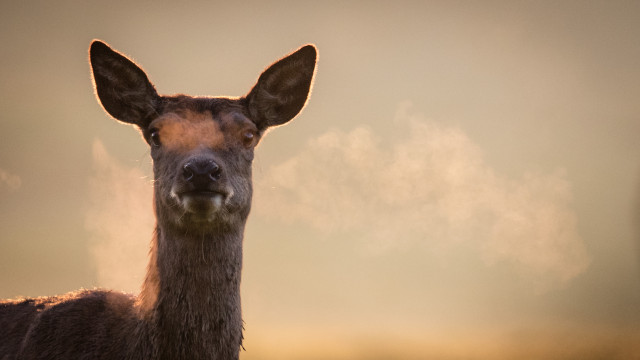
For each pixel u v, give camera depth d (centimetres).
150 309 2567
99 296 2758
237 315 2628
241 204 2655
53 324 2678
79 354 2600
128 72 2866
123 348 2572
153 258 2625
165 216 2594
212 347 2556
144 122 2877
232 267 2616
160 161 2684
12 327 2808
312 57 2986
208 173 2508
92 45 2869
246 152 2742
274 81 2945
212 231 2573
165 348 2534
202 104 2786
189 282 2552
